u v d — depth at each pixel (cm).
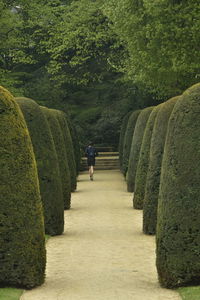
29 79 4966
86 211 2219
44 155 1709
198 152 1088
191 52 2467
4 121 1101
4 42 3862
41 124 1734
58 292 1046
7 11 3766
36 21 4341
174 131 1116
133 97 4750
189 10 2420
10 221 1073
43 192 1694
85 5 4328
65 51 4819
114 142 4894
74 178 2964
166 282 1077
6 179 1083
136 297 1006
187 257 1066
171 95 3094
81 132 4781
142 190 2231
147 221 1673
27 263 1073
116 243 1548
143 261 1322
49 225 1689
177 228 1076
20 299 991
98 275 1188
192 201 1076
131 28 2691
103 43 4500
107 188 3136
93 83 5319
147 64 2681
